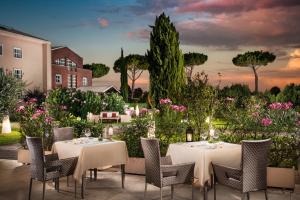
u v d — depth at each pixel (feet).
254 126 28.81
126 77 142.31
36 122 35.01
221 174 19.90
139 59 190.60
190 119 30.81
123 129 31.30
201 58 168.45
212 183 23.48
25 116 36.27
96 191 24.00
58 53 149.07
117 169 29.48
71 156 23.50
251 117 29.25
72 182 26.48
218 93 31.35
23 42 119.44
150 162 20.52
